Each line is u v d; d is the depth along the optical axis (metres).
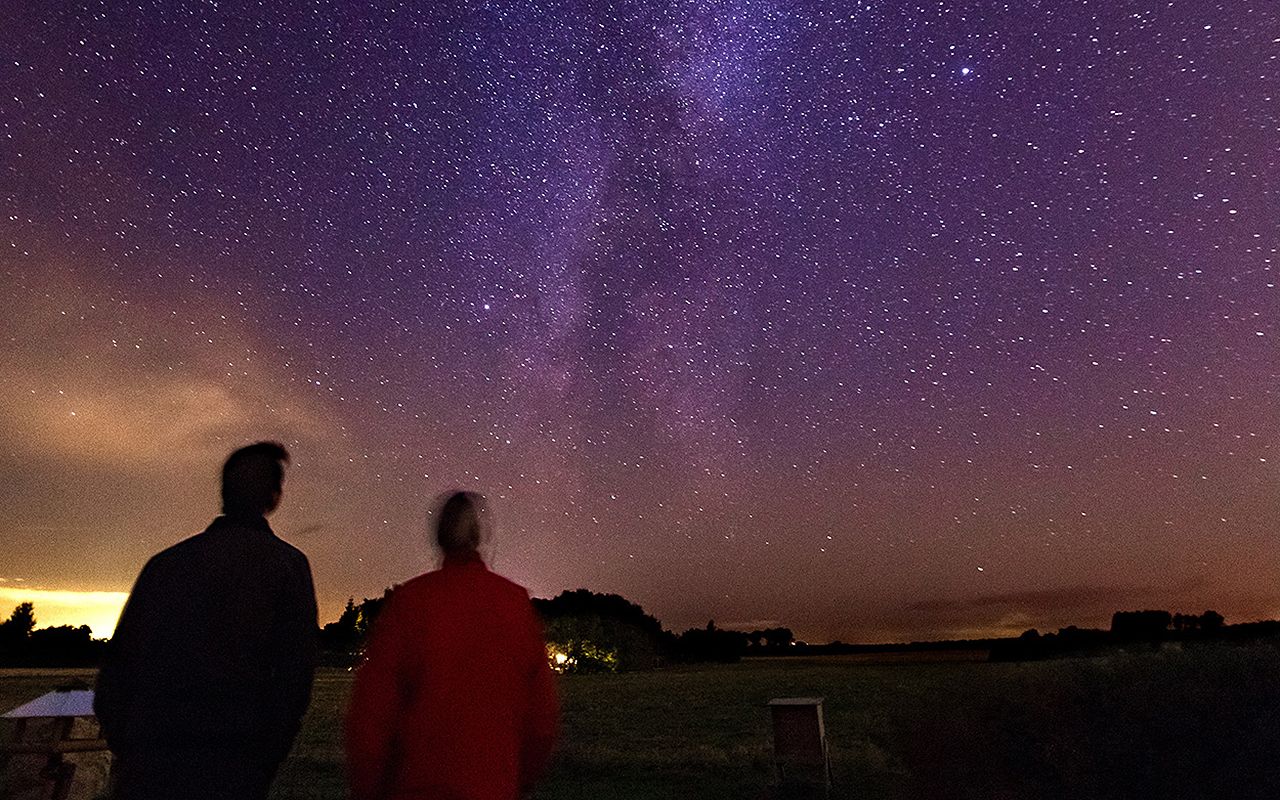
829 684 29.80
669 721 17.81
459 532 3.01
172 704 2.88
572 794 8.94
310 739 14.52
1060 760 5.29
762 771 9.77
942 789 5.72
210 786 2.84
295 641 3.09
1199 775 4.95
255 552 3.11
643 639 58.75
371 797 2.60
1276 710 4.89
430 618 2.76
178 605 2.98
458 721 2.63
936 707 5.91
